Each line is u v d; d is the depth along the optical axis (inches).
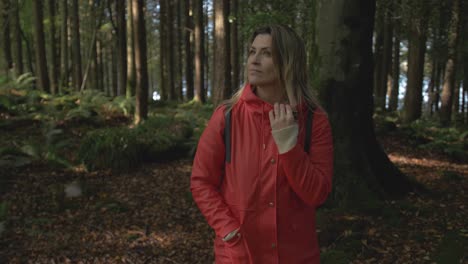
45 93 510.6
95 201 234.7
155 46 1255.5
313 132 56.6
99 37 890.7
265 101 55.1
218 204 55.4
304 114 57.1
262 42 56.2
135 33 423.8
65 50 773.3
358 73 194.5
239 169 55.1
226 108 57.8
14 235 183.0
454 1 503.8
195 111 523.2
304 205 56.6
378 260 144.7
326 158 56.0
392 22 513.3
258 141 54.9
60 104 466.3
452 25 521.7
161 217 211.2
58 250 169.5
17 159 284.8
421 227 172.1
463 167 322.0
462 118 698.2
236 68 751.1
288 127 50.3
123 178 281.3
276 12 350.0
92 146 302.7
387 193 204.8
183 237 185.3
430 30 540.1
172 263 159.5
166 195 247.6
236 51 747.4
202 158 57.5
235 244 54.9
